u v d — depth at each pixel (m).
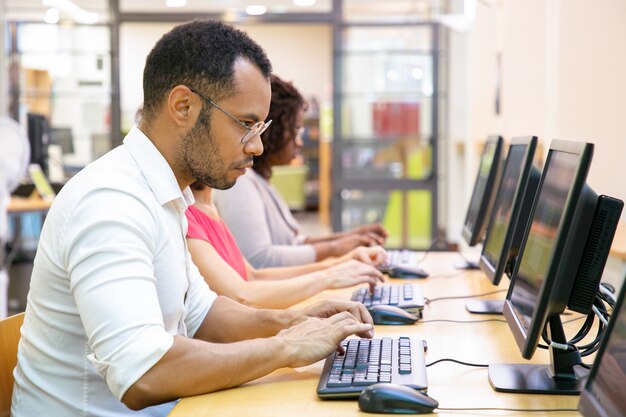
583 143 1.35
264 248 2.95
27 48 7.56
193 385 1.42
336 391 1.41
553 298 1.44
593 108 3.33
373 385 1.35
